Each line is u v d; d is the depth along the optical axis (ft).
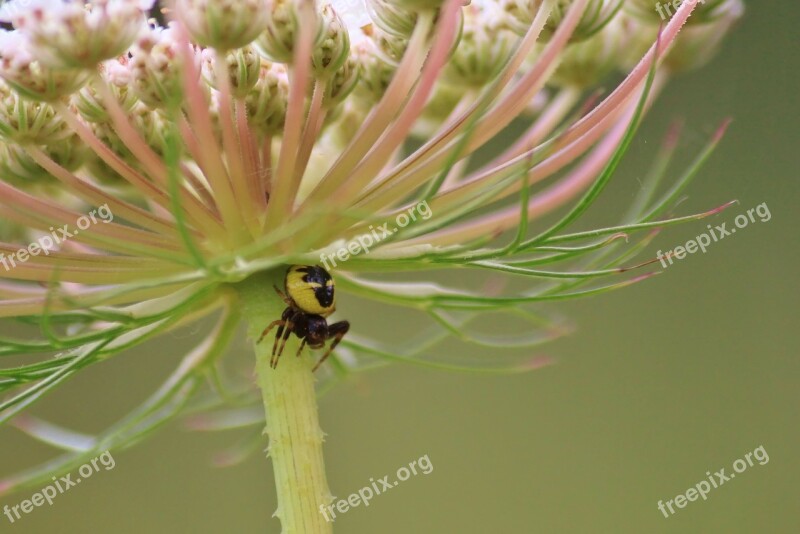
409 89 0.90
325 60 0.89
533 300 0.91
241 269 0.88
